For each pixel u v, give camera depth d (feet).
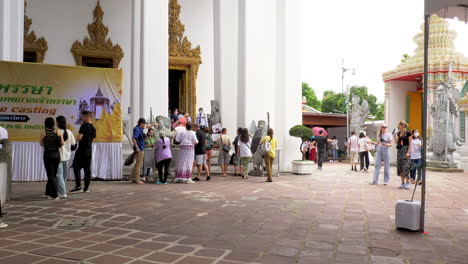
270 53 48.14
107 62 62.90
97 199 24.03
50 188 23.72
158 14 43.96
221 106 52.65
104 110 35.19
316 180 38.01
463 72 69.51
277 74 48.16
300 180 37.81
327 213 20.39
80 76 34.65
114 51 62.13
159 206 21.83
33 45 56.90
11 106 32.99
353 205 23.04
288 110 47.73
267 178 37.91
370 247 14.05
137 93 54.54
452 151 61.00
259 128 43.19
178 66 67.26
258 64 46.62
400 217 16.66
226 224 17.52
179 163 34.14
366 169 52.16
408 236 15.75
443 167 59.31
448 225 17.99
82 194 26.18
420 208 16.57
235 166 41.91
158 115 43.32
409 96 82.17
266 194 27.20
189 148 34.22
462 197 27.61
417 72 73.00
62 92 34.17
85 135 27.02
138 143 32.71
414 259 12.72
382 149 35.12
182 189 29.37
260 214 19.90
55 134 23.66
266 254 13.07
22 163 32.91
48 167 23.66
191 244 14.20
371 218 19.19
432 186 35.35
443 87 62.18
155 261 12.17
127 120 61.21
